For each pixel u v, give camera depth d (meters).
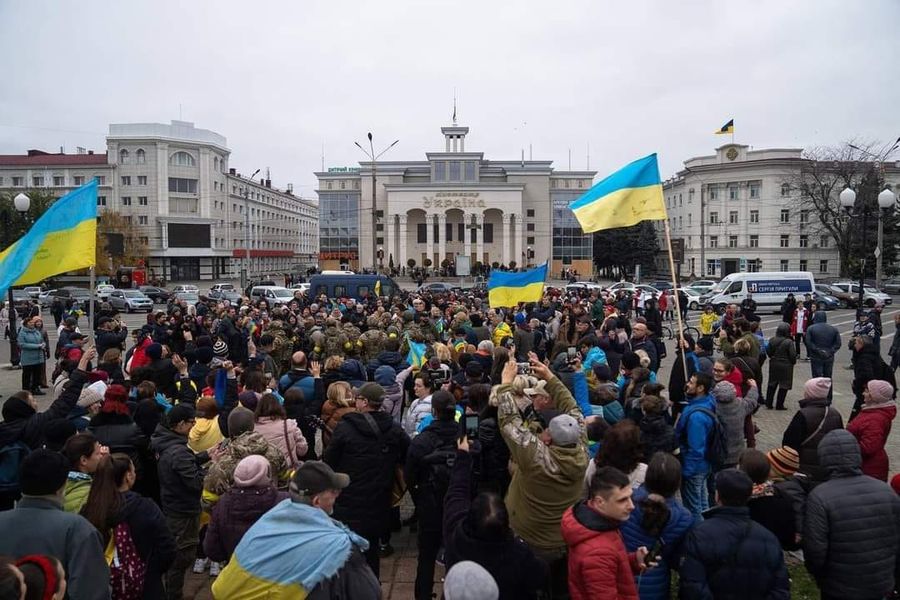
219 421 7.04
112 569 3.89
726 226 69.38
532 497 4.17
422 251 83.19
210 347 10.33
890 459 9.34
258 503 4.14
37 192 61.34
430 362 8.13
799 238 65.94
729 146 69.06
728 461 6.26
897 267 57.69
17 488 5.14
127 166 75.25
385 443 5.27
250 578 3.12
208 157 79.25
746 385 7.46
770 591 3.61
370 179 82.12
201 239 78.81
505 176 82.62
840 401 14.05
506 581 3.38
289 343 12.07
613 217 8.99
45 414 5.71
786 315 21.59
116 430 5.50
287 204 113.94
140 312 42.56
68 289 44.62
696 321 32.91
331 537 3.21
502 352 8.54
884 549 4.04
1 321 29.98
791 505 4.50
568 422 4.15
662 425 5.92
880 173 54.66
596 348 9.70
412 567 6.04
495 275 15.27
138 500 4.12
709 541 3.65
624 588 3.45
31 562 2.81
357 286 31.12
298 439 5.96
